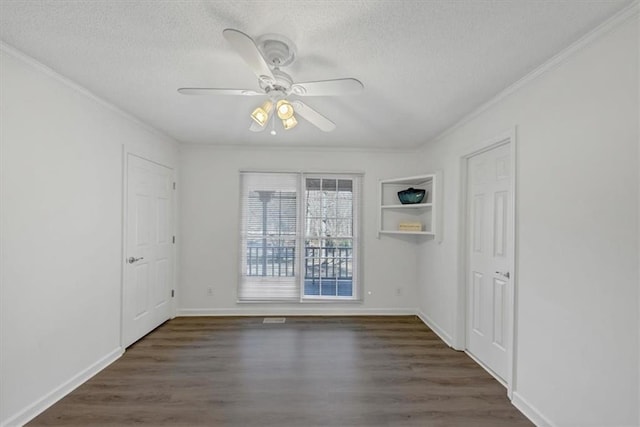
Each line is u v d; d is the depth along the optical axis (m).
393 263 4.27
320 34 1.64
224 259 4.14
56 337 2.17
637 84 1.41
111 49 1.83
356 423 2.00
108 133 2.71
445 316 3.39
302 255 4.20
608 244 1.53
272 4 1.42
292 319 4.02
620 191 1.48
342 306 4.23
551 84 1.90
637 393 1.40
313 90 1.83
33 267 1.99
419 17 1.50
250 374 2.59
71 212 2.31
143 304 3.33
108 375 2.55
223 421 2.00
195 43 1.76
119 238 2.88
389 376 2.58
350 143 3.98
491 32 1.62
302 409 2.13
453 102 2.58
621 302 1.47
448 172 3.37
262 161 4.18
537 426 1.97
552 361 1.87
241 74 2.13
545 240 1.94
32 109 1.98
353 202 4.29
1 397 1.81
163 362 2.79
